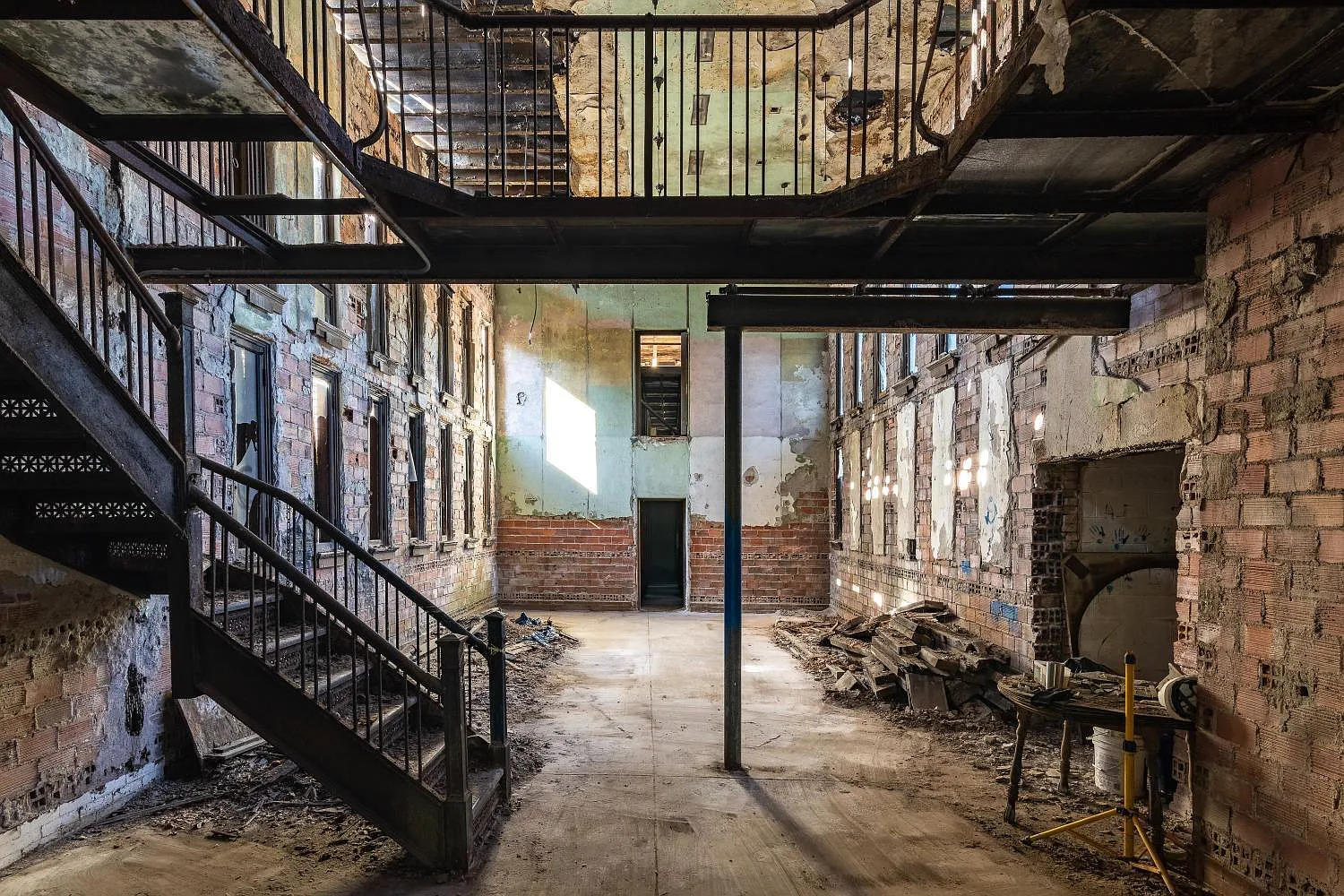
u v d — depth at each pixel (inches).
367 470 310.2
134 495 135.4
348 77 273.7
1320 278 111.4
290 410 243.3
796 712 254.5
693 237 151.3
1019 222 142.9
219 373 201.9
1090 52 91.2
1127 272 153.0
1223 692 130.6
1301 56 91.9
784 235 149.6
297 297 248.2
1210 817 132.4
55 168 114.0
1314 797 110.5
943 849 148.6
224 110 109.0
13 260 102.8
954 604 285.7
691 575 528.7
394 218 131.7
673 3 220.2
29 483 127.5
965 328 181.3
